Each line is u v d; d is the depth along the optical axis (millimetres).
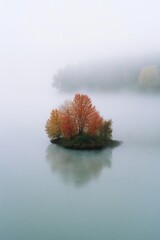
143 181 33031
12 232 23547
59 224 24547
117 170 36250
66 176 34719
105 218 25547
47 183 32250
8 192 30406
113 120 70812
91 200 28734
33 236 23109
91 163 38438
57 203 28094
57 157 40844
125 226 24453
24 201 28578
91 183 32531
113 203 28062
